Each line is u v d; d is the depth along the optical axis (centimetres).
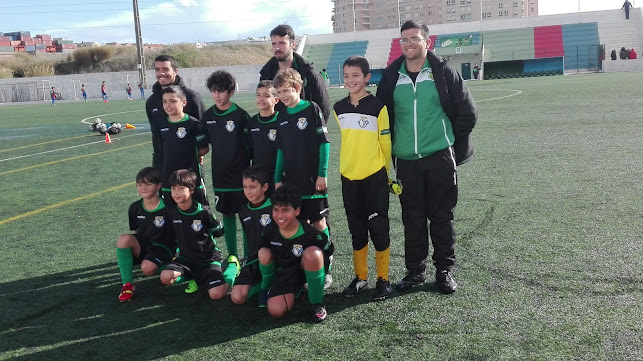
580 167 646
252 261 342
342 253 421
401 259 402
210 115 385
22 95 4328
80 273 406
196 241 359
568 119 1055
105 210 593
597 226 436
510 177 621
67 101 4022
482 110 1347
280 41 377
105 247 465
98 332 308
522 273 354
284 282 325
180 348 285
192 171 372
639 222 438
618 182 566
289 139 352
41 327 318
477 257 388
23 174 849
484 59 3838
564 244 401
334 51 4338
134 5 3919
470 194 559
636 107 1153
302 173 354
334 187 631
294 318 315
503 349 264
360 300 335
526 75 3550
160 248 380
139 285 382
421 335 283
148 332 306
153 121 408
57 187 732
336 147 927
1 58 5353
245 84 4169
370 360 262
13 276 404
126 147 1092
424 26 329
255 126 373
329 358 266
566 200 514
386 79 343
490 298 322
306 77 383
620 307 301
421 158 337
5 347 295
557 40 3828
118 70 5222
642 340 265
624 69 3000
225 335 298
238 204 390
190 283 368
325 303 333
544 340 270
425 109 331
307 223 328
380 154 334
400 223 485
